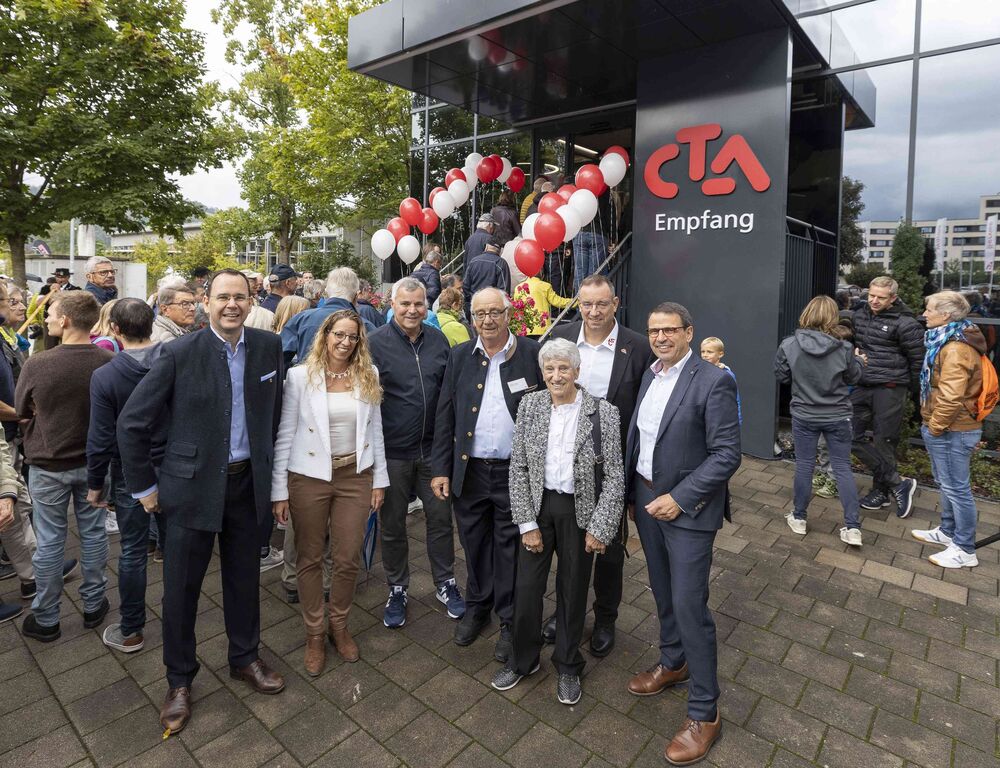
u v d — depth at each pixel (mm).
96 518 3184
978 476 5375
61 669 2885
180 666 2572
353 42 7117
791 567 3863
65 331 3070
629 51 6488
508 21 5891
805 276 6742
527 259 5273
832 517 4664
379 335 3320
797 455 4301
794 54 6488
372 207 16453
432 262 7145
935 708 2604
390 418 3236
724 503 2422
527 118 9156
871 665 2895
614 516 2488
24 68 11836
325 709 2611
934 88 6160
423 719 2547
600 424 2545
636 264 6875
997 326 5977
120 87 12727
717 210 6266
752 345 6133
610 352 2947
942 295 3879
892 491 4816
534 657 2744
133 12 12914
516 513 2600
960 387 3695
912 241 6277
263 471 2637
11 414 3367
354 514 2908
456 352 3074
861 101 6574
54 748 2389
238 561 2695
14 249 12602
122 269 18547
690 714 2367
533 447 2594
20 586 3691
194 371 2506
